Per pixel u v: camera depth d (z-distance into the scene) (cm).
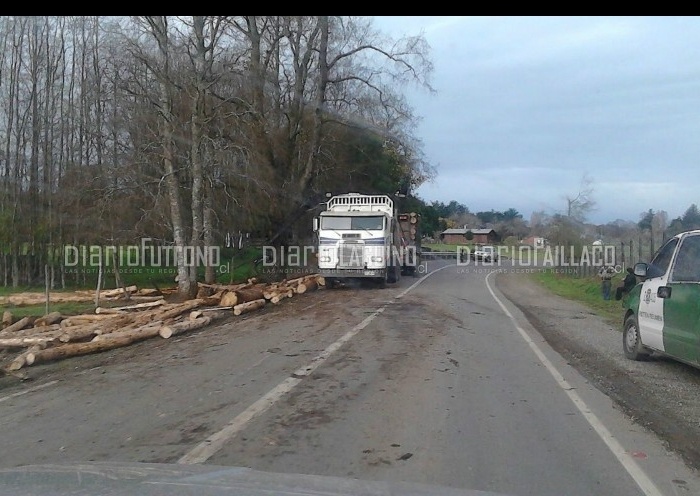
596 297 2603
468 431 738
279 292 2411
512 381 1010
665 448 687
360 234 2808
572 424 771
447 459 639
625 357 1216
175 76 2442
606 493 558
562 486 572
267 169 3056
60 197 2919
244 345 1374
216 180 2712
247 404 863
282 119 3375
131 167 2591
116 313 1872
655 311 1084
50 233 2984
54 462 635
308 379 1016
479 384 985
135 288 2666
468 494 419
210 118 2511
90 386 1015
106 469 433
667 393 938
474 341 1415
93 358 1284
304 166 3600
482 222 14938
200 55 2472
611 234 4056
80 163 2998
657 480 591
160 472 422
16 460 653
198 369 1122
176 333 1550
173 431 745
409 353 1252
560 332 1591
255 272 3450
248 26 2980
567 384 991
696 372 1088
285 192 3341
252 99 2903
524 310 2125
